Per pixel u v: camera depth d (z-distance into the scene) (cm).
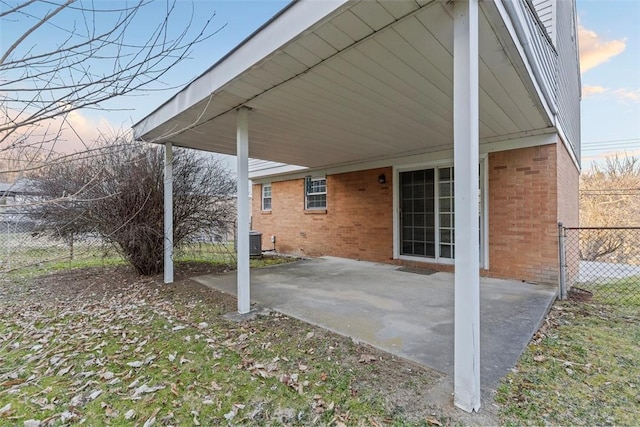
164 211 589
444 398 207
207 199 733
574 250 673
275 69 299
